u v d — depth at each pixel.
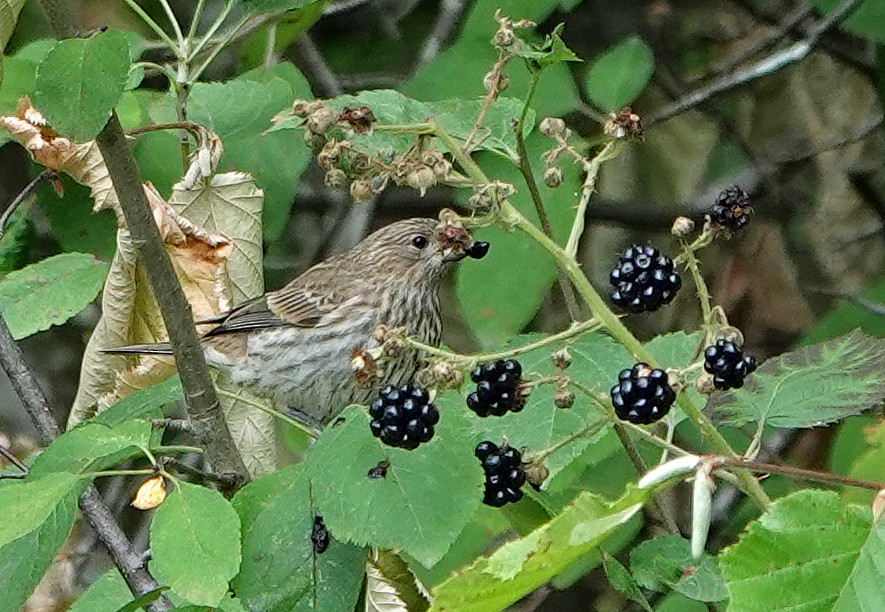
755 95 16.19
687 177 15.91
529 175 7.42
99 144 7.09
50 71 6.27
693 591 7.01
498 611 5.50
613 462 10.16
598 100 10.84
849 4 13.15
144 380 9.78
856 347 7.35
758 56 15.94
